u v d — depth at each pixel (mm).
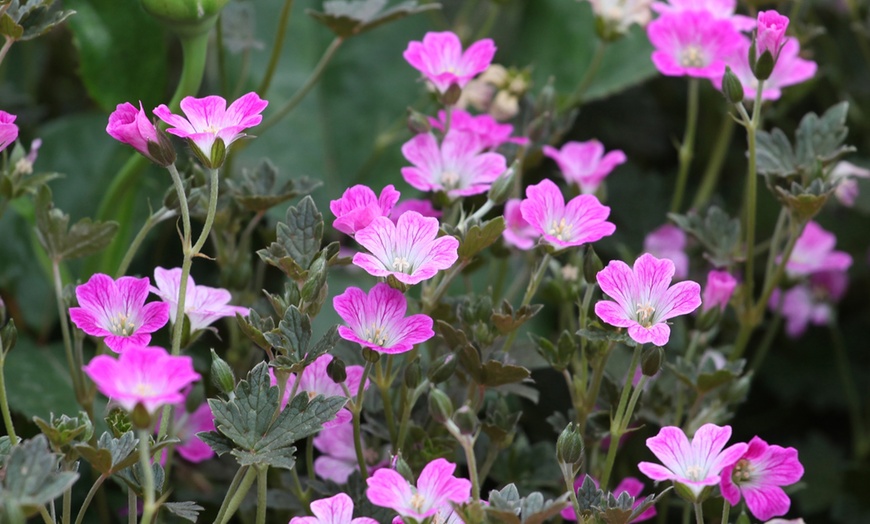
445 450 1093
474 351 1072
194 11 1119
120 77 1225
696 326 1154
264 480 1044
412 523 1003
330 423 1061
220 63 1232
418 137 1131
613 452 1072
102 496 1180
